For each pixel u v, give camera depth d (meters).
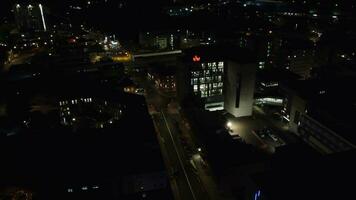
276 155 91.75
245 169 94.31
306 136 119.00
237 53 149.62
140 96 146.25
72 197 84.25
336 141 102.25
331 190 56.44
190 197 95.00
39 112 137.38
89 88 156.50
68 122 136.62
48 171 90.88
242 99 142.12
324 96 121.44
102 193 85.44
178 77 153.38
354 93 123.81
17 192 84.12
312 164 65.19
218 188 97.12
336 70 170.00
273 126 136.12
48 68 195.88
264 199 57.50
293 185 58.72
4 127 125.25
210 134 113.62
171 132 133.25
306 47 188.38
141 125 116.25
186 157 115.25
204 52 153.50
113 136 108.88
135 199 88.00
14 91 161.75
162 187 91.62
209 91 151.75
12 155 98.69
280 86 139.88
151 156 96.44
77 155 97.81
